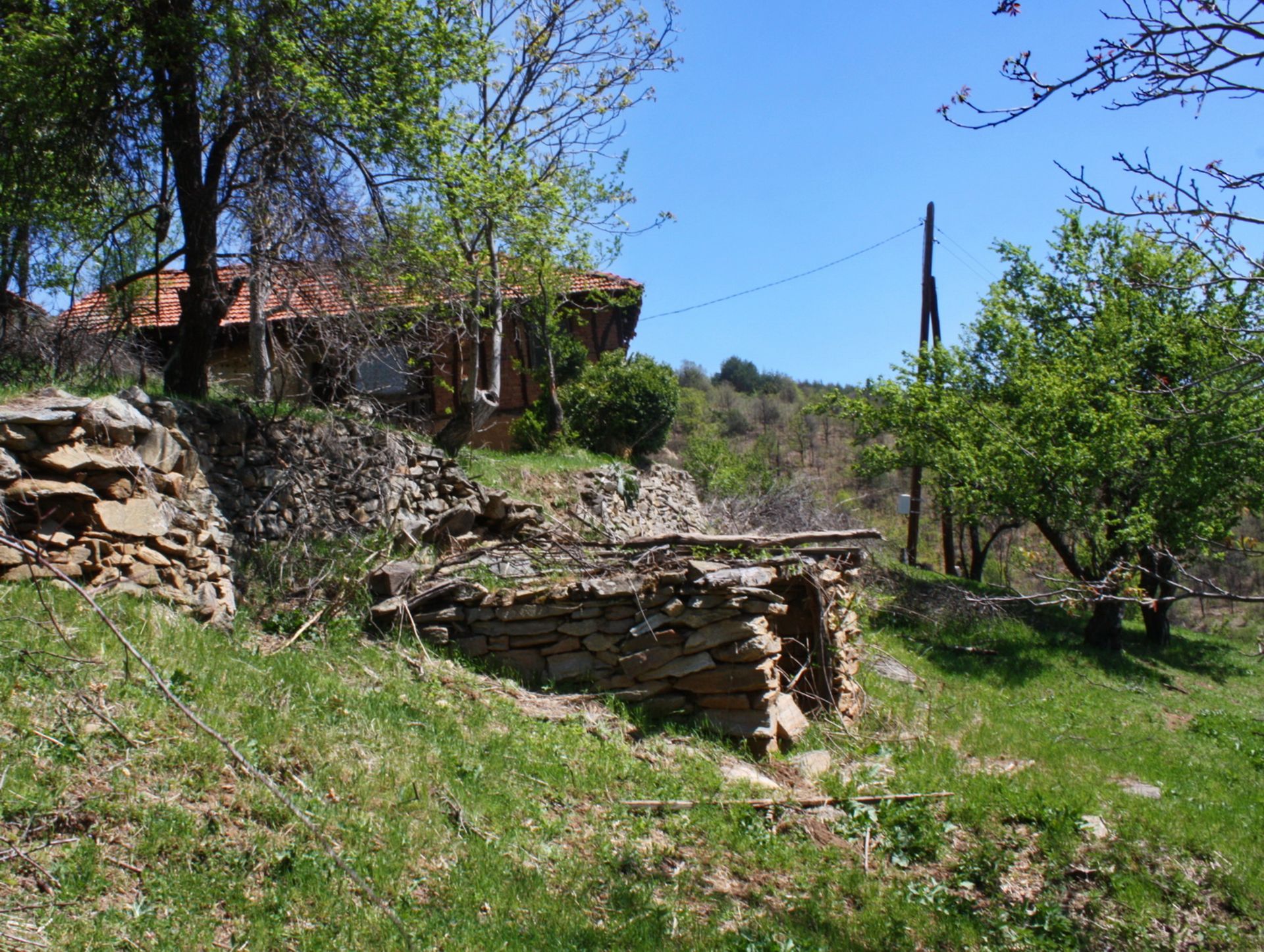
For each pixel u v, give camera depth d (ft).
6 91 28.91
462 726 22.45
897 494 129.08
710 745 25.64
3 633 16.63
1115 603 54.70
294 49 30.66
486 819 18.70
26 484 18.94
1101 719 42.34
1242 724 45.09
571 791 21.40
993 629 55.67
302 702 19.61
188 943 12.62
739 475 76.07
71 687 16.15
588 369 65.67
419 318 37.45
